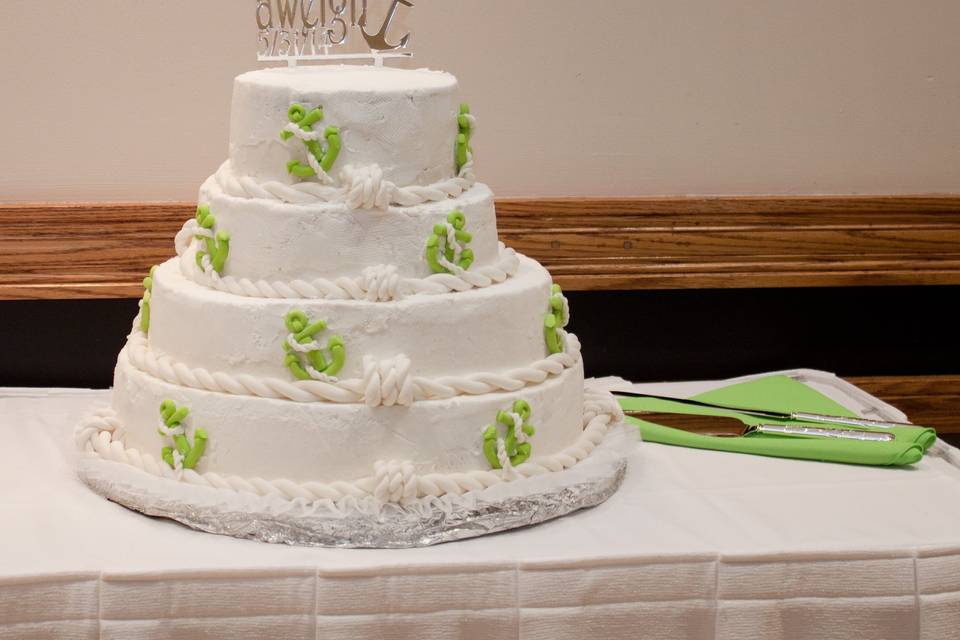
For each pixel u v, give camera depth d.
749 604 1.54
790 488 1.80
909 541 1.58
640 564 1.51
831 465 1.92
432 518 1.55
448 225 1.62
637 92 2.54
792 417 2.06
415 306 1.58
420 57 2.47
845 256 2.62
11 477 1.76
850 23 2.57
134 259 2.44
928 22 2.59
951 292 2.71
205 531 1.56
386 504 1.57
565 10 2.48
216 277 1.66
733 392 2.25
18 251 2.40
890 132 2.64
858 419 2.03
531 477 1.65
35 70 2.38
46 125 2.41
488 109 2.51
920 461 1.94
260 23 1.93
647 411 2.10
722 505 1.72
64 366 2.49
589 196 2.58
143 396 1.69
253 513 1.53
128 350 1.81
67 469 1.80
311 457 1.58
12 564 1.44
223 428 1.60
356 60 2.43
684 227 2.57
